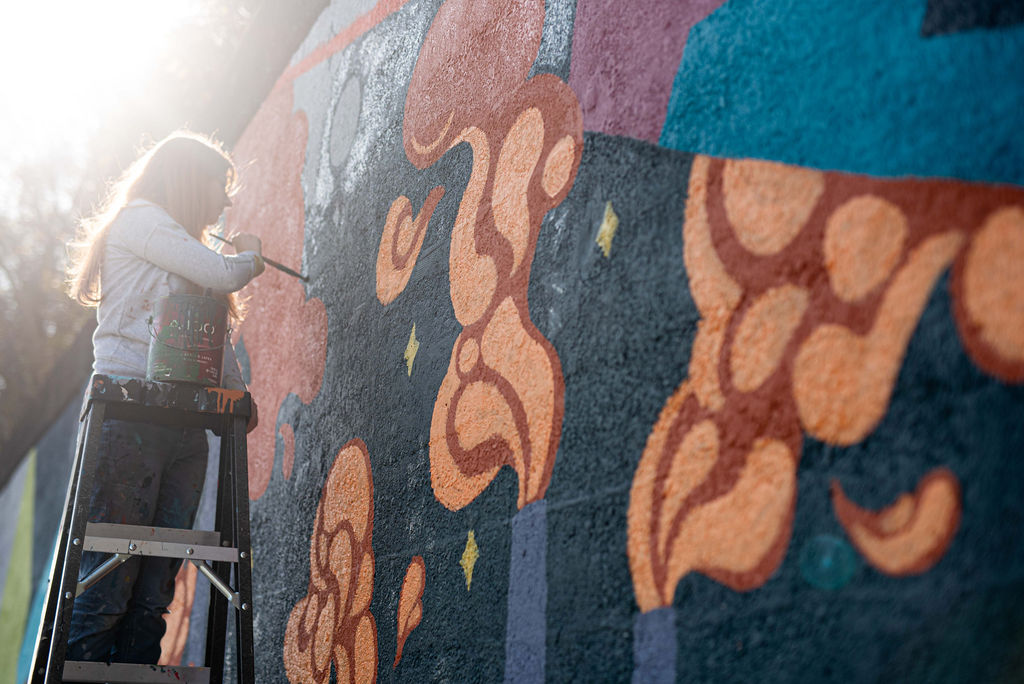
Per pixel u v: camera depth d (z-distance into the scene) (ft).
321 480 8.71
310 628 8.36
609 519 4.48
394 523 6.98
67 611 6.15
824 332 3.48
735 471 3.78
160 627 7.64
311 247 10.27
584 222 5.11
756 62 4.05
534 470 5.20
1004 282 2.85
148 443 7.23
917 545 2.98
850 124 3.51
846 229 3.45
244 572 6.80
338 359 8.83
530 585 5.04
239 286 7.36
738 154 4.07
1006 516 2.72
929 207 3.14
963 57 3.10
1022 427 2.72
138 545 6.57
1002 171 2.91
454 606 5.87
